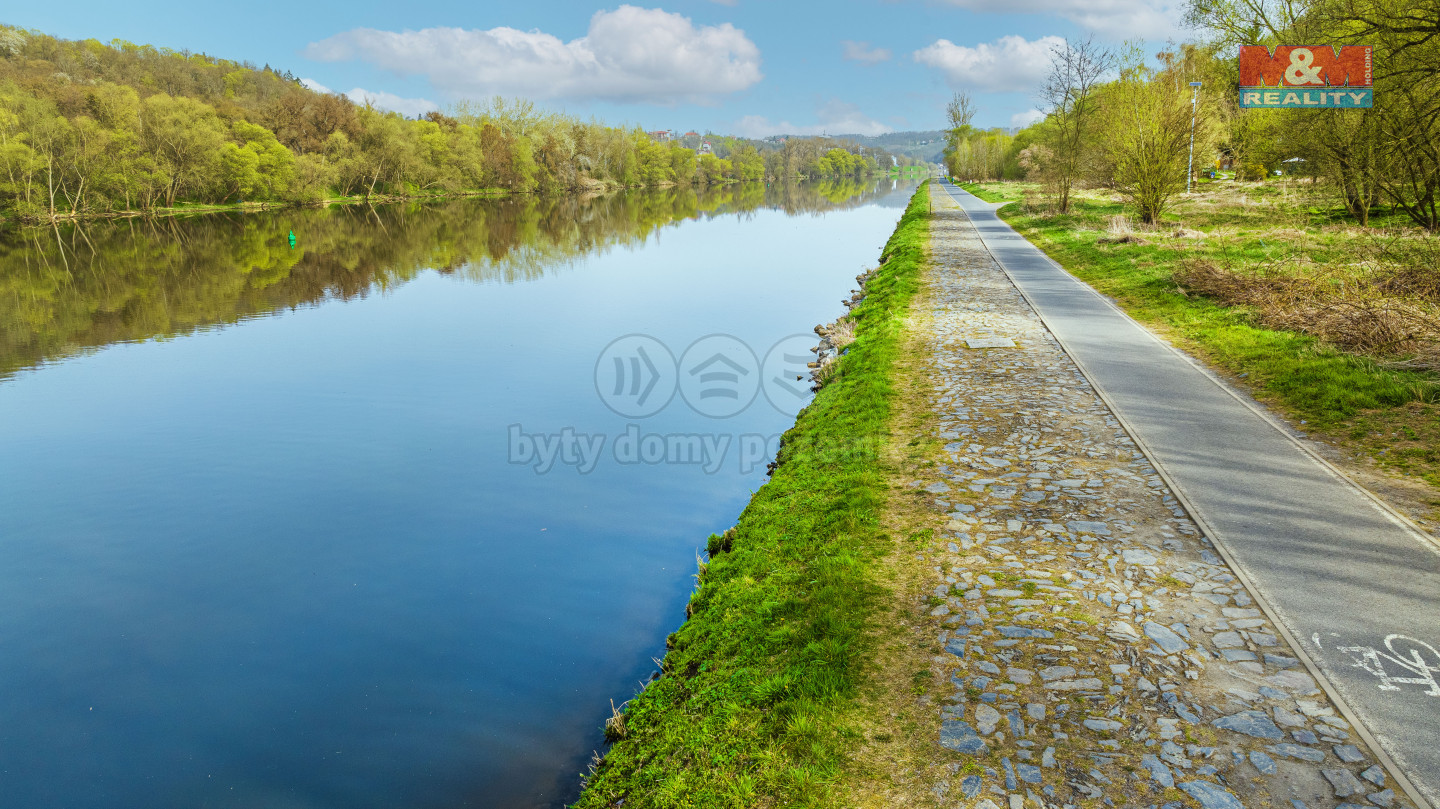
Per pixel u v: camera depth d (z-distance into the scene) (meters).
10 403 15.62
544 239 48.97
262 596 8.48
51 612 8.27
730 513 10.13
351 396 15.88
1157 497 7.76
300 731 6.37
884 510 7.96
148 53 136.25
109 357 19.53
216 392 16.30
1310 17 22.47
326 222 65.19
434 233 53.66
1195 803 4.11
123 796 5.75
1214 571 6.34
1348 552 6.49
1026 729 4.74
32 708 6.76
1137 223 30.94
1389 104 20.38
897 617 6.05
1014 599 6.15
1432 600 5.75
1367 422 9.33
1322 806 4.04
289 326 23.12
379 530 9.97
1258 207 32.94
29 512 10.64
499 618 7.89
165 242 49.47
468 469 11.92
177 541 9.79
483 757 6.00
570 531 9.77
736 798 4.59
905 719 4.93
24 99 63.00
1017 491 8.14
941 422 10.41
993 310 17.30
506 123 124.19
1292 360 11.74
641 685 6.74
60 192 68.56
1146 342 13.91
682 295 26.86
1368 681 4.94
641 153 136.50
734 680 5.83
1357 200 26.67
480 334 21.48
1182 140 29.50
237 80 140.12
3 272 35.62
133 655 7.48
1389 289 14.66
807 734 4.92
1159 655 5.34
